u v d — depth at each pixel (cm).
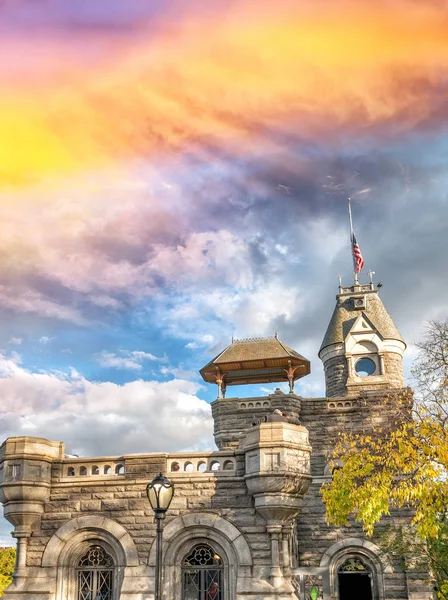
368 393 3178
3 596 1948
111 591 1955
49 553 1981
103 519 1992
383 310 4191
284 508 1888
